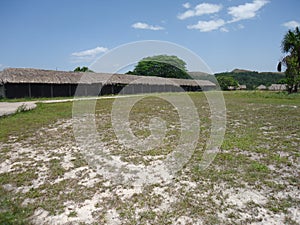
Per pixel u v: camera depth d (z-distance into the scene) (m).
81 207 2.97
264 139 6.03
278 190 3.33
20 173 4.02
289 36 22.56
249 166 4.18
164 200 3.11
